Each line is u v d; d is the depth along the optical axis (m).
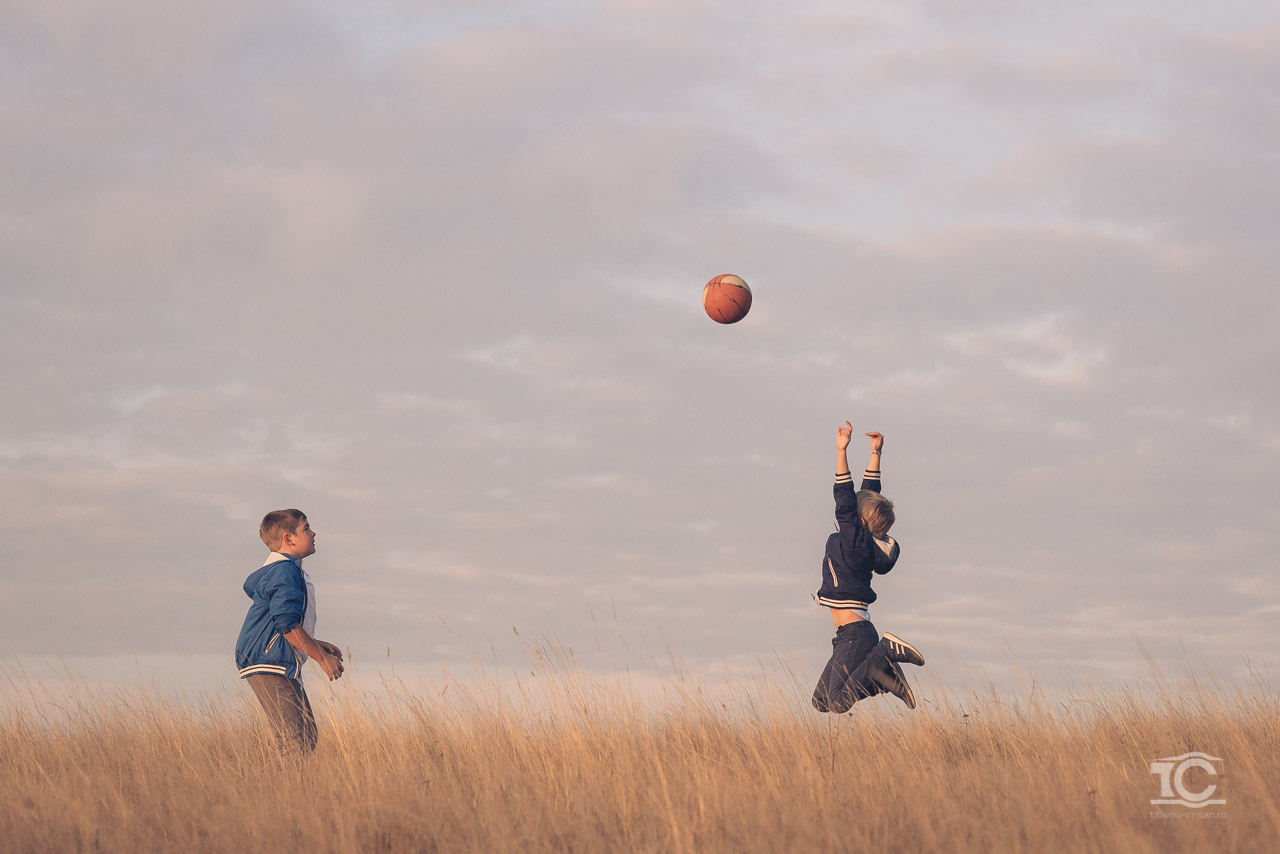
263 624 7.28
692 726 7.79
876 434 8.76
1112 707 7.97
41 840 5.24
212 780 6.57
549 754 7.09
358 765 6.69
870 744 7.14
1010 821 5.33
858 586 8.19
